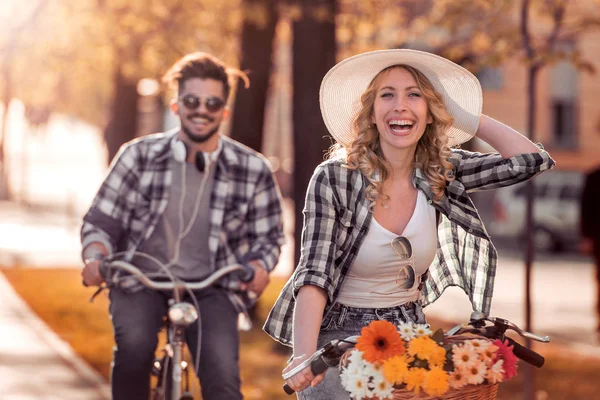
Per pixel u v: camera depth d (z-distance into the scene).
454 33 12.80
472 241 5.06
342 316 4.89
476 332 4.63
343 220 4.82
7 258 28.67
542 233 34.75
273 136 52.25
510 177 4.98
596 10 12.02
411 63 4.97
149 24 19.12
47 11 19.52
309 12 13.66
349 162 4.89
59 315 18.03
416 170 4.97
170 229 6.83
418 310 5.05
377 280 4.89
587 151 41.16
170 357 6.55
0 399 10.70
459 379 4.14
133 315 6.47
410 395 4.12
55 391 11.21
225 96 6.90
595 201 15.45
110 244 6.78
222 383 6.28
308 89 13.74
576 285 25.58
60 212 49.38
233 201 6.95
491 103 40.44
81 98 55.69
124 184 6.82
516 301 22.08
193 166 6.86
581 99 41.19
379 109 4.95
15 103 52.16
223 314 6.60
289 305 5.04
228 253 6.96
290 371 4.37
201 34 19.89
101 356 13.86
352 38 17.48
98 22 19.19
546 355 15.02
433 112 4.96
